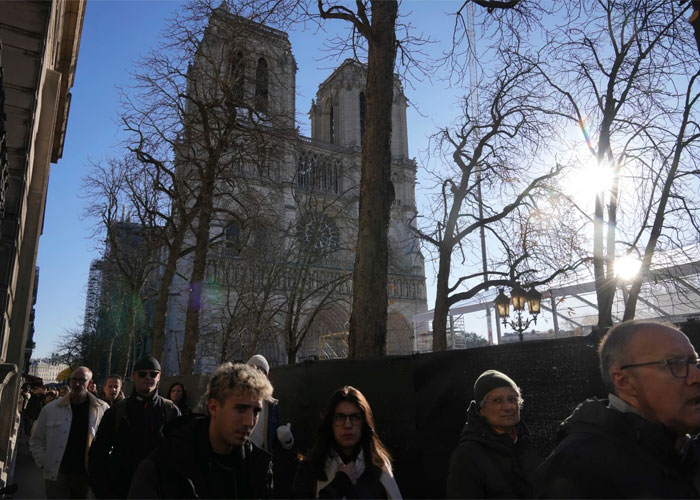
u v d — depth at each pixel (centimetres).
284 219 4278
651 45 1038
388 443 513
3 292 662
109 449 445
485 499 287
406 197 6244
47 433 549
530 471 297
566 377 376
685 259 1291
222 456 260
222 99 1892
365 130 839
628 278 1066
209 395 261
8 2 703
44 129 937
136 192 2505
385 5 883
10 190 692
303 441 675
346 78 6500
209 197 1922
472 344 4188
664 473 177
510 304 1531
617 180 1105
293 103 2881
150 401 470
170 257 2094
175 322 4488
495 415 302
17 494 726
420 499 462
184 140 1961
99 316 5053
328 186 5353
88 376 576
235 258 2983
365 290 758
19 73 712
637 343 190
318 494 330
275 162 2175
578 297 2339
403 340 5497
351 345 754
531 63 1245
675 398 179
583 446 181
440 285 1477
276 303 3331
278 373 808
